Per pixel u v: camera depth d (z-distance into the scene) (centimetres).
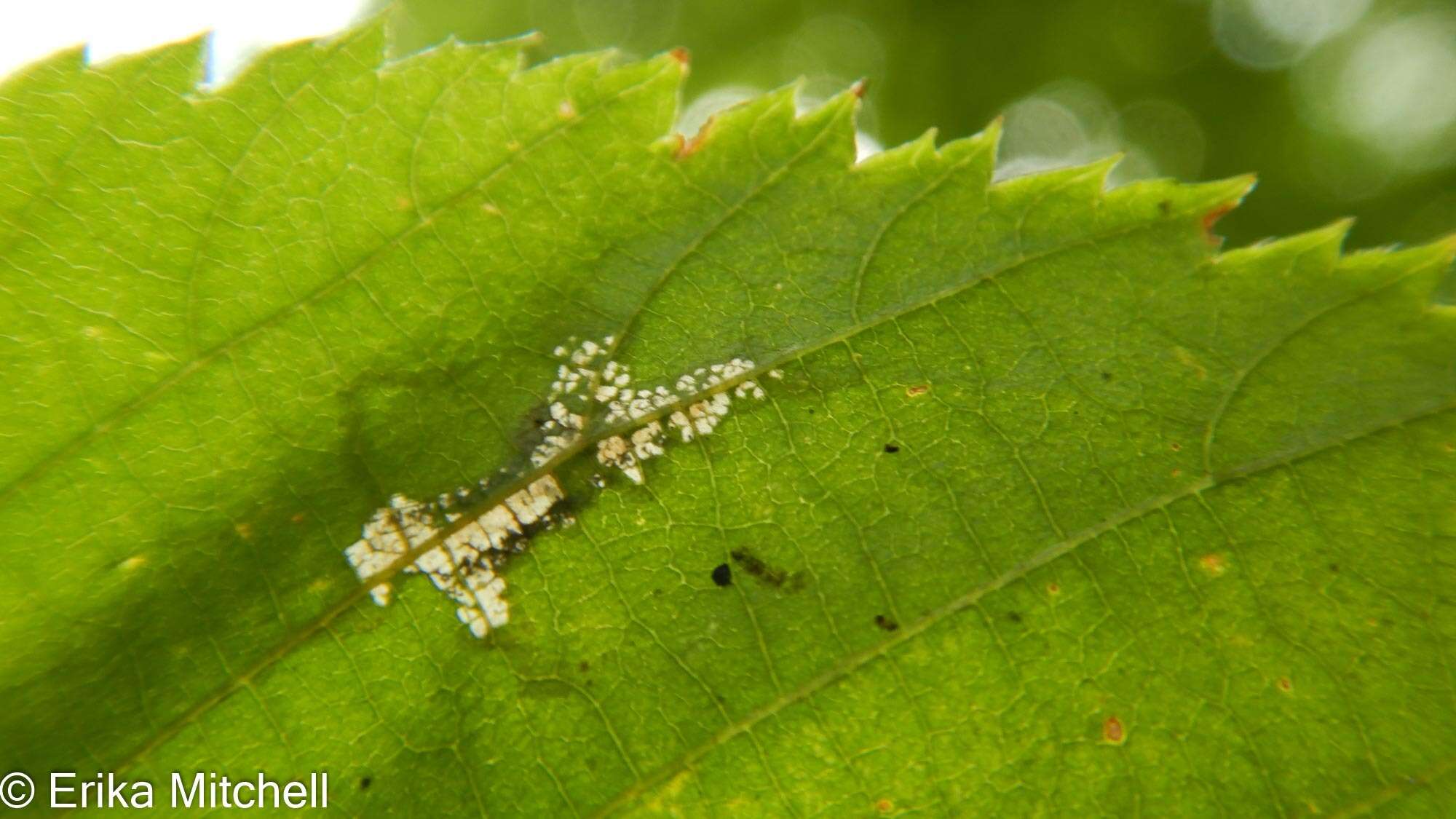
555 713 7
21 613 7
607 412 7
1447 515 7
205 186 7
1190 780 7
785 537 7
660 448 7
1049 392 7
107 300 7
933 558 7
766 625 7
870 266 7
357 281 7
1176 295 7
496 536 7
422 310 7
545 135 7
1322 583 7
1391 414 7
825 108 7
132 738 7
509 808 7
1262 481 7
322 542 7
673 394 7
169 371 7
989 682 7
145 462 7
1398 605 7
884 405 7
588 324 7
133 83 7
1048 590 7
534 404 7
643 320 7
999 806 7
